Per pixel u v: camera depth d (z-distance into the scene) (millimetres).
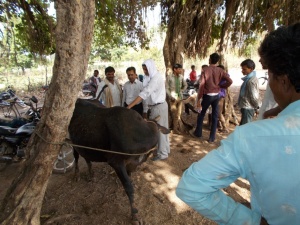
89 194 3459
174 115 5977
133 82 5031
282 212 750
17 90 13789
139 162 2957
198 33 6094
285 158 723
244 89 4766
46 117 2074
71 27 1833
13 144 4160
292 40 760
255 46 7164
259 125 808
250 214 919
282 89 841
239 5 5758
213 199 875
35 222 2242
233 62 21031
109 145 2779
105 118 2811
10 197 2154
